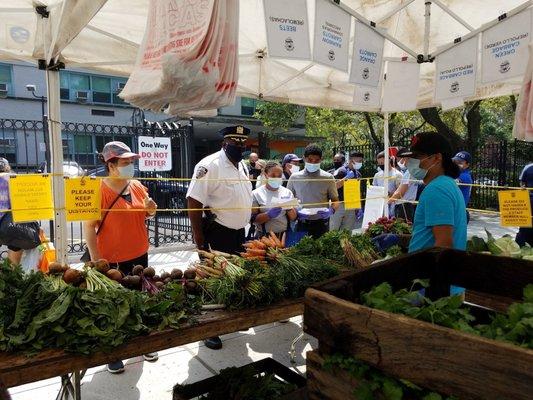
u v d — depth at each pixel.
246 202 3.91
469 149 14.30
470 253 1.93
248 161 9.19
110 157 3.24
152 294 2.21
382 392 1.17
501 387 0.95
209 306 2.20
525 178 5.46
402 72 3.83
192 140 8.61
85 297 1.79
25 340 1.64
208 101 1.75
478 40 3.24
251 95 4.60
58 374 1.63
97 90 18.98
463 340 1.02
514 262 1.80
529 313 1.27
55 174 2.91
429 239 2.43
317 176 5.30
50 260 3.44
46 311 1.74
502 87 4.41
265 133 19.31
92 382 3.18
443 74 3.53
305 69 4.05
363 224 6.32
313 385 1.37
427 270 1.98
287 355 3.70
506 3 3.49
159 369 3.41
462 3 3.62
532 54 2.30
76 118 18.64
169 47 1.75
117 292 1.91
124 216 3.28
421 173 3.16
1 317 1.71
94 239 3.18
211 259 2.65
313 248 3.40
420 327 1.10
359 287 1.60
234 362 3.55
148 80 1.73
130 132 8.58
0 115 17.31
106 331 1.71
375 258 3.56
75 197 2.77
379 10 3.72
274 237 3.20
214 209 3.75
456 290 2.21
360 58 3.04
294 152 21.75
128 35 3.54
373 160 15.02
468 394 1.01
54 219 2.99
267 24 2.26
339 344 1.29
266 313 2.25
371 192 6.24
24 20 3.05
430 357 1.08
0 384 1.28
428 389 1.11
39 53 2.98
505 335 1.18
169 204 8.83
